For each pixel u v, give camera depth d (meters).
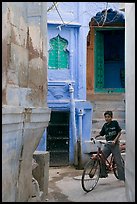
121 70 15.40
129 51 4.54
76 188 8.00
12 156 4.65
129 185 4.52
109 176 9.29
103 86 14.71
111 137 8.14
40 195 6.43
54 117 11.09
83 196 7.28
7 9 4.48
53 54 11.40
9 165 4.53
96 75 14.30
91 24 13.69
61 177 9.28
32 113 5.26
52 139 10.95
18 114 4.56
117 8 11.91
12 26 4.72
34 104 5.82
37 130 5.80
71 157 10.92
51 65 11.37
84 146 10.69
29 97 5.54
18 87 4.98
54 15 11.30
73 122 10.88
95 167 7.78
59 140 10.97
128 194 4.62
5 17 4.39
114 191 7.67
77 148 10.67
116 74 15.45
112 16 12.57
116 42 15.40
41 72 6.24
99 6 11.76
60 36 11.42
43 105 6.39
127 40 4.73
